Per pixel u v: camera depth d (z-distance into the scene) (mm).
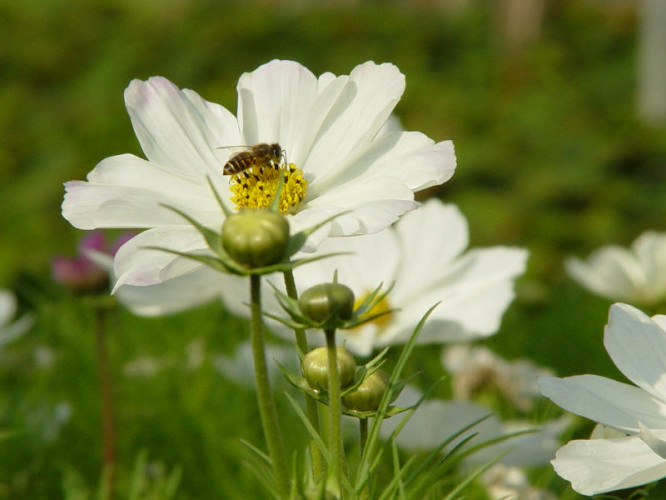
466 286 393
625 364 247
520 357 556
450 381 449
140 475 363
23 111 1414
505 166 1249
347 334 372
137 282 239
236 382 461
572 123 1345
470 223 1174
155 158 270
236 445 408
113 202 248
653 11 1364
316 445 243
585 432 391
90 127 1323
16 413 427
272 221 222
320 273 394
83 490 384
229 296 399
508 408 409
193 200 263
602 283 523
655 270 511
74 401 467
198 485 399
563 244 1161
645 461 233
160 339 541
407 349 247
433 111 1405
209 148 275
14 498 397
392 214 239
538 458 314
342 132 268
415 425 308
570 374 549
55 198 1234
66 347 514
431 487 256
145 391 467
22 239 1159
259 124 274
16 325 490
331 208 244
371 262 400
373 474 247
